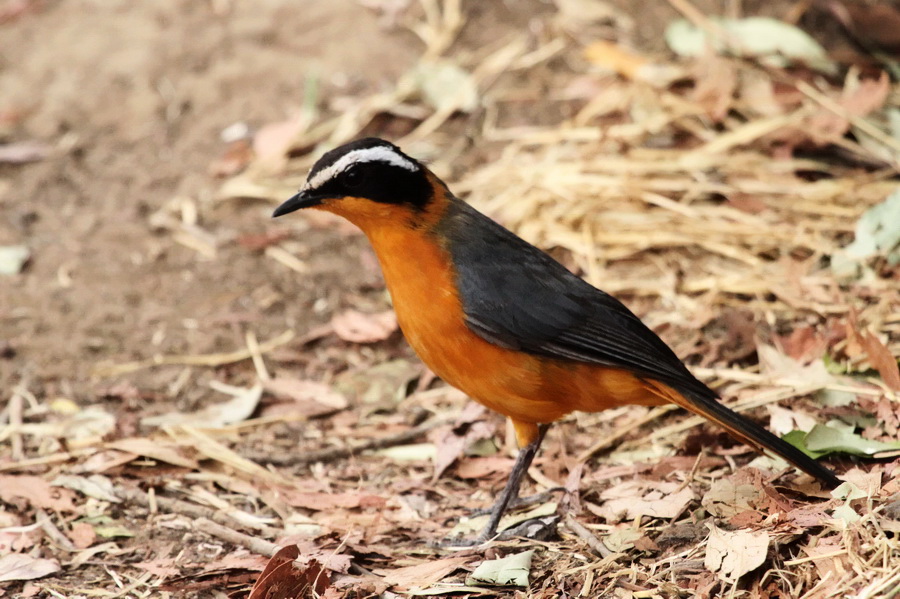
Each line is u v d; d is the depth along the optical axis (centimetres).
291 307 1277
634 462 994
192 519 943
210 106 1581
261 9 1723
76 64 1652
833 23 1587
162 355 1207
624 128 1438
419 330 897
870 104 1387
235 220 1416
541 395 892
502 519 932
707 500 849
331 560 840
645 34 1606
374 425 1105
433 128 1513
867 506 774
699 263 1234
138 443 1041
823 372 1033
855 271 1162
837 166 1348
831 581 726
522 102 1534
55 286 1303
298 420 1116
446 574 832
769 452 938
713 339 1124
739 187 1314
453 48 1627
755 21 1548
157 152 1526
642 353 866
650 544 817
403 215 879
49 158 1513
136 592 837
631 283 1214
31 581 856
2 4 1752
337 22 1691
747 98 1450
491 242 901
